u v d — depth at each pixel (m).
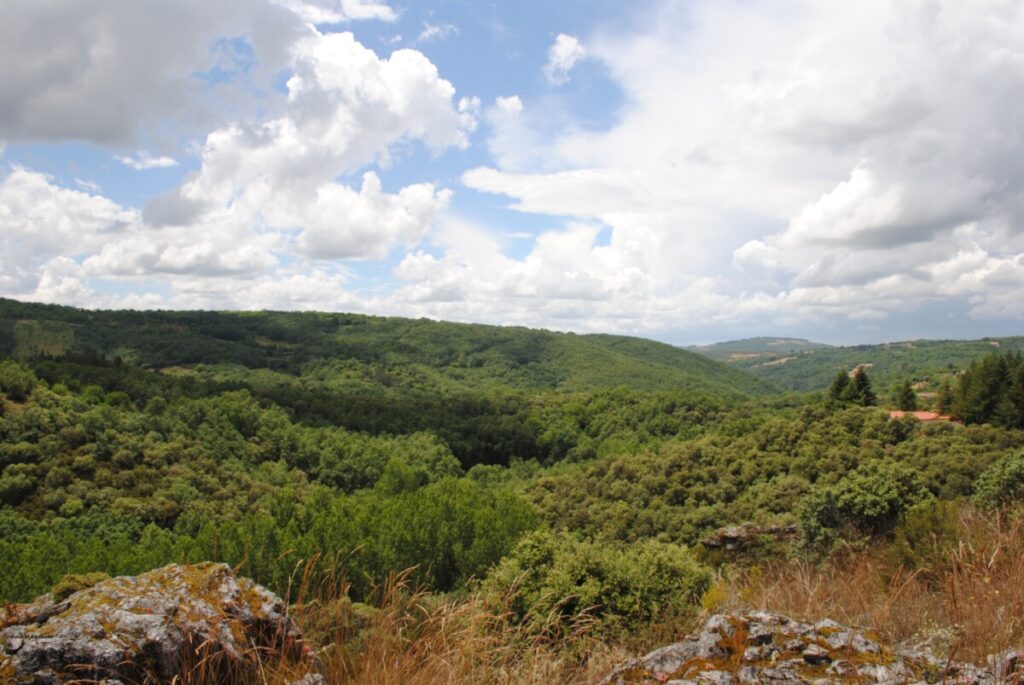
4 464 41.06
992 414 43.62
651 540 8.20
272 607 2.87
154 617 2.46
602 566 7.25
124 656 2.24
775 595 4.90
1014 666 2.40
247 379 104.88
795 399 75.62
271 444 60.62
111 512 38.22
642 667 2.88
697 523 30.84
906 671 2.45
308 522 35.53
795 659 2.64
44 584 23.89
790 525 13.74
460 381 136.38
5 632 2.31
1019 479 9.07
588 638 4.47
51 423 45.94
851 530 9.96
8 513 36.88
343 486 59.19
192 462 49.53
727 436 49.22
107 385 63.09
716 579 7.23
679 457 44.00
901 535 6.30
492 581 7.53
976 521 6.17
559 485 49.97
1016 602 2.92
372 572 21.44
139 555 27.08
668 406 75.31
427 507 26.88
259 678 2.46
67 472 41.31
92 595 2.65
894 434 37.44
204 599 2.71
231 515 39.53
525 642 3.84
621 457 48.38
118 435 47.78
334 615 3.24
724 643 2.86
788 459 37.06
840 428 39.19
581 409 81.12
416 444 67.50
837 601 4.35
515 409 85.06
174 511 40.75
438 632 3.15
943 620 3.23
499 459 73.75
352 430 72.56
